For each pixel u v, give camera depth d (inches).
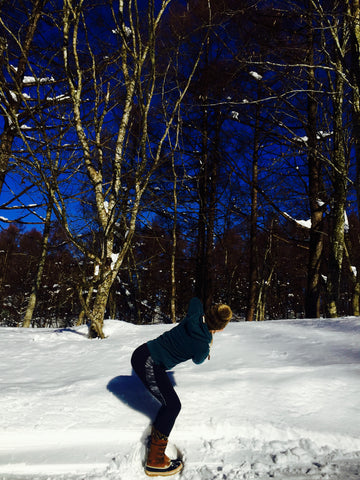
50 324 1221.7
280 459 110.0
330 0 381.7
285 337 210.1
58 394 137.1
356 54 302.7
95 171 250.1
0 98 229.3
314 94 453.1
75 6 249.4
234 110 561.6
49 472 105.7
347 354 175.8
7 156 362.3
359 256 649.0
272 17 441.1
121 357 181.8
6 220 402.3
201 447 116.5
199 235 658.8
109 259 242.7
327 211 488.1
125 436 118.6
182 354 112.6
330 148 444.5
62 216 218.4
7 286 1134.4
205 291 649.0
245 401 133.7
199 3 387.9
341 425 123.0
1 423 118.9
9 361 181.5
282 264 1003.9
